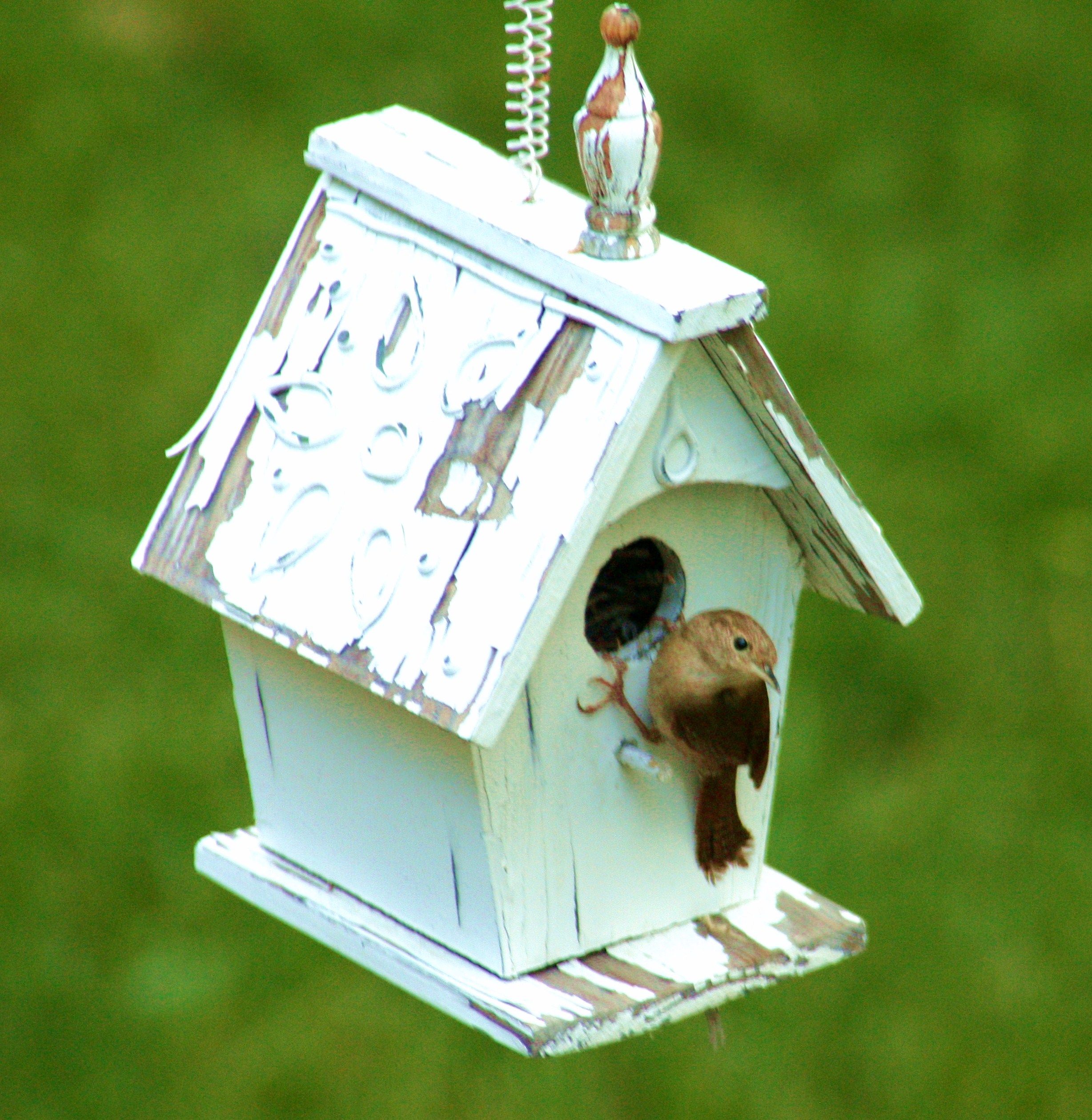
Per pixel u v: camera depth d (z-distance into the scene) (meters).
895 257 13.23
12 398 11.91
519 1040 5.27
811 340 12.45
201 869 6.16
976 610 10.97
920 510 11.45
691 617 5.54
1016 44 15.02
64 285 12.65
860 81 14.65
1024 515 11.47
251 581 5.42
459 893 5.50
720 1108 8.80
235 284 12.70
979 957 9.38
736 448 5.25
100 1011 9.17
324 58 14.50
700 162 13.91
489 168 5.61
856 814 9.98
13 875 9.60
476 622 4.96
